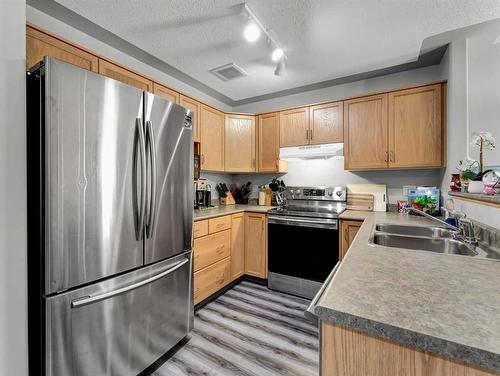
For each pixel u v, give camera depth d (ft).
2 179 3.22
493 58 6.39
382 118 8.00
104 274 4.02
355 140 8.44
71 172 3.61
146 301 4.73
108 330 4.09
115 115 4.15
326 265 7.82
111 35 6.48
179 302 5.54
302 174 10.58
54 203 3.44
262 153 10.42
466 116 6.52
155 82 7.22
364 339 1.80
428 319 1.71
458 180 5.84
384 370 1.73
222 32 6.35
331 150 8.75
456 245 4.54
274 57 7.18
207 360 5.21
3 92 3.23
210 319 6.79
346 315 1.80
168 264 5.24
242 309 7.36
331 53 7.36
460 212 5.16
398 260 3.07
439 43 6.84
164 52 7.32
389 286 2.29
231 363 5.11
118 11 5.58
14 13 3.33
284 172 10.73
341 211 8.78
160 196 4.99
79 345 3.74
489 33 6.34
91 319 3.88
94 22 5.97
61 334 3.54
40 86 3.42
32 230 3.64
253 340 5.88
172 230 5.33
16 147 3.33
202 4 5.35
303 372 4.88
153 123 4.82
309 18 5.78
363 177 9.34
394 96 7.82
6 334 3.25
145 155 4.58
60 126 3.49
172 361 5.17
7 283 3.26
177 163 5.46
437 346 1.50
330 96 9.93
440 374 1.56
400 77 8.64
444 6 5.37
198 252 7.27
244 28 6.16
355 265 2.89
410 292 2.16
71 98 3.60
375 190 8.95
